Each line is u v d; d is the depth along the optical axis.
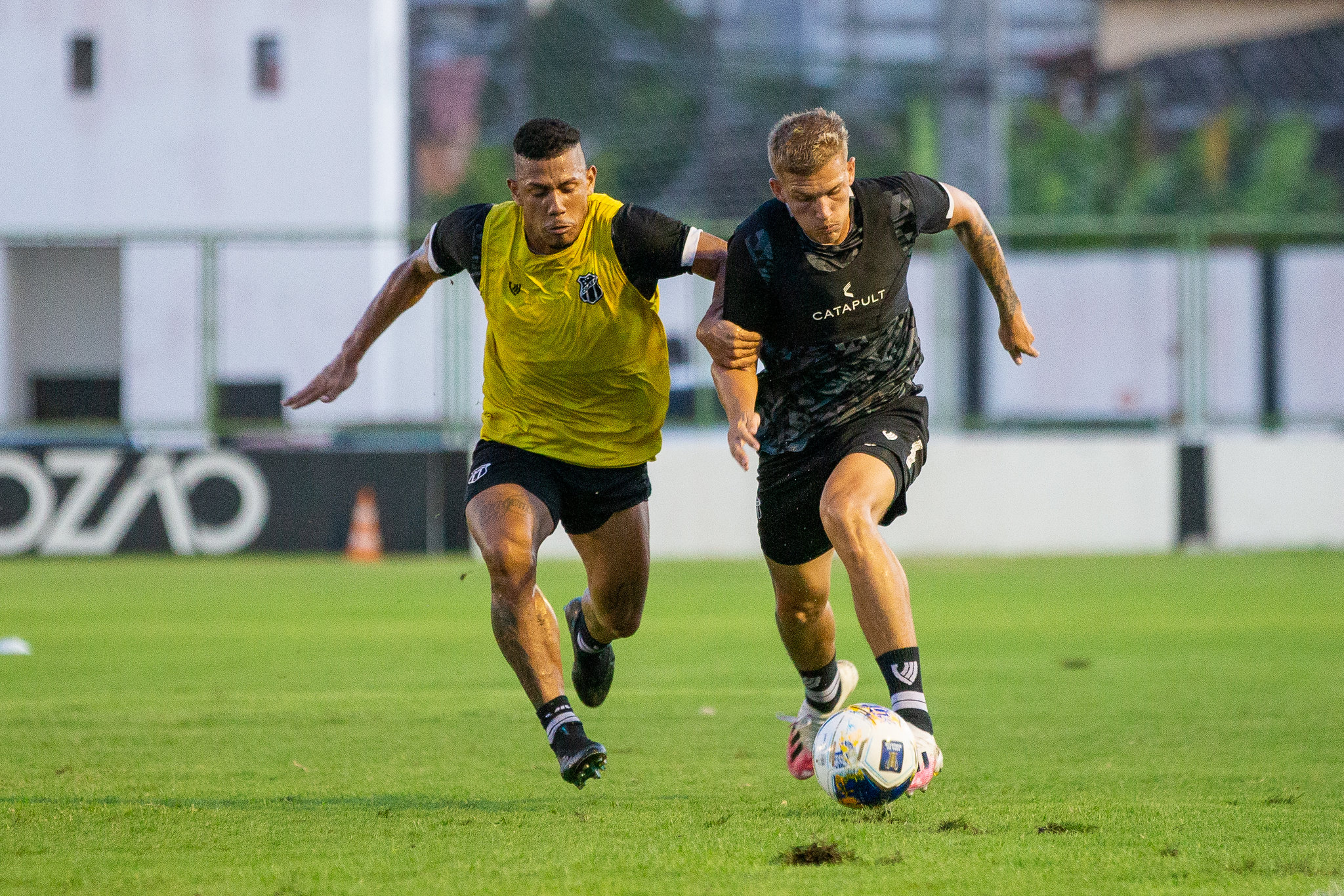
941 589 44.38
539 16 135.25
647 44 139.50
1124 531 58.50
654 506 58.84
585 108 136.38
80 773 17.91
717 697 24.59
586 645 19.03
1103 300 73.88
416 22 128.12
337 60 89.31
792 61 137.00
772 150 15.21
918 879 12.27
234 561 56.25
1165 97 151.88
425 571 52.19
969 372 73.38
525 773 17.89
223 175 89.38
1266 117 148.50
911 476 16.28
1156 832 14.04
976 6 106.00
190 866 12.98
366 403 73.00
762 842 13.75
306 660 29.52
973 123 106.12
